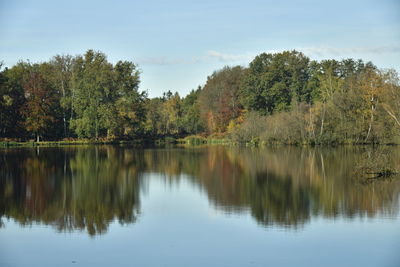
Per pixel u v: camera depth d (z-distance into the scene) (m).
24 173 39.00
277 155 56.69
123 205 25.78
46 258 17.14
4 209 24.84
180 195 28.62
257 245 18.39
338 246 18.20
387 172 35.78
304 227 20.86
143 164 46.50
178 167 43.62
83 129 86.00
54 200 27.19
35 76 82.94
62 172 39.72
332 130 75.62
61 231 20.59
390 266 16.17
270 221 21.92
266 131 78.62
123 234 20.03
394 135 64.25
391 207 24.50
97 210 24.59
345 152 59.78
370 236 19.41
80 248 18.22
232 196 28.16
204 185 32.41
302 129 75.88
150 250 17.91
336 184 32.03
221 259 16.89
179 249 18.00
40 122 80.75
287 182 33.41
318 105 77.19
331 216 22.75
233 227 20.94
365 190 29.47
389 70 64.56
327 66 101.75
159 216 23.09
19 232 20.45
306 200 26.64
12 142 79.62
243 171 40.12
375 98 74.06
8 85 80.62
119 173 39.12
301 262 16.59
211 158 53.34
